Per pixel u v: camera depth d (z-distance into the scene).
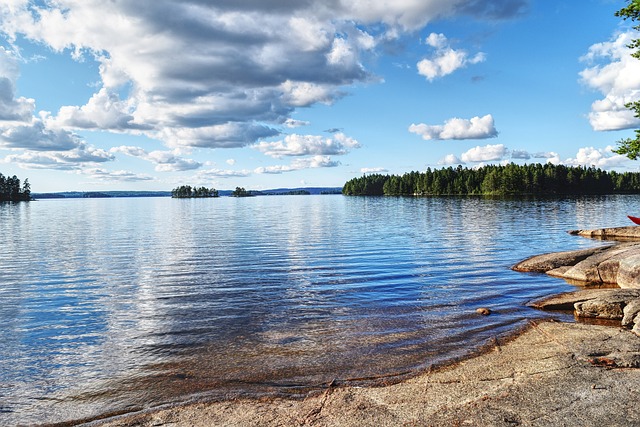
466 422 6.41
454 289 16.91
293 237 38.25
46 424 6.97
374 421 6.60
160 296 16.44
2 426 6.93
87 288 18.11
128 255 28.58
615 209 76.25
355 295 16.11
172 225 58.28
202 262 24.98
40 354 10.30
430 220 55.97
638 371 8.10
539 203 101.06
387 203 128.00
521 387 7.62
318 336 11.32
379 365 9.23
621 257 17.52
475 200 129.62
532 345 10.12
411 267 21.98
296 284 18.27
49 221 70.44
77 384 8.55
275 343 10.80
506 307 14.12
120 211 116.06
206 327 12.31
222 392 8.03
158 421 6.92
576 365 8.56
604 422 6.26
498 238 34.91
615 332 10.66
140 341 11.18
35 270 22.89
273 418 6.87
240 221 64.31
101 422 6.95
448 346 10.37
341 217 67.50
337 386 8.16
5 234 45.88
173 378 8.76
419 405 7.10
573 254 20.83
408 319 12.80
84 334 11.87
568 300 13.79
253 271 21.66
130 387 8.37
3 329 12.40
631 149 21.61
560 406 6.80
